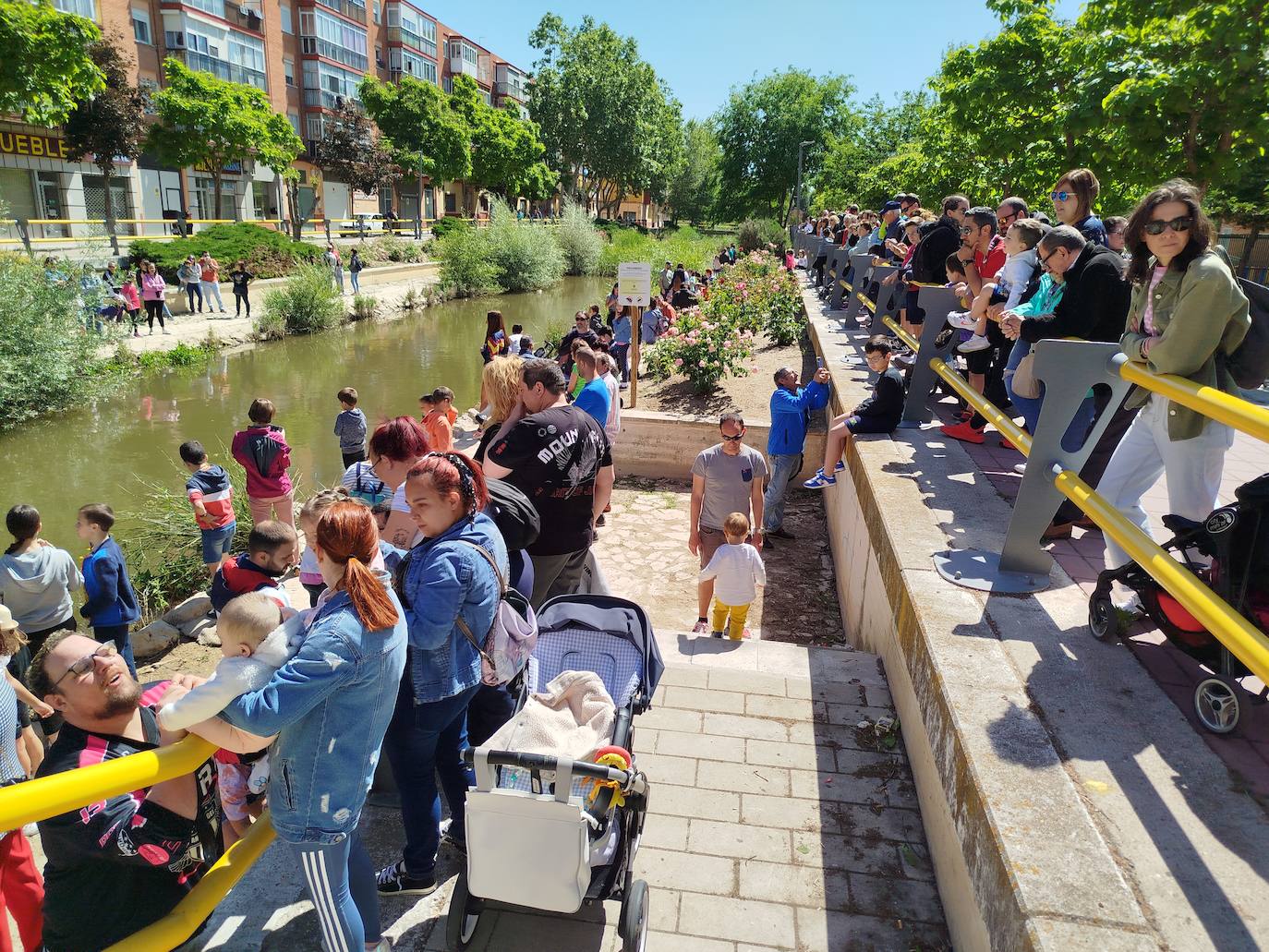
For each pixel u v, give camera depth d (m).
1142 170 9.67
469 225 44.22
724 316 14.35
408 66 62.03
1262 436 2.11
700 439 11.34
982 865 2.39
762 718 4.14
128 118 30.22
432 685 2.83
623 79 70.56
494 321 14.56
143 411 17.08
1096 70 10.17
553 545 4.26
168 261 26.42
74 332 17.03
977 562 3.98
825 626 7.29
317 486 12.45
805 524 9.75
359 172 45.94
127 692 2.48
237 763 3.28
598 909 3.02
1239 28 8.41
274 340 25.00
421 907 3.04
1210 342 2.76
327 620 2.28
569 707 3.09
